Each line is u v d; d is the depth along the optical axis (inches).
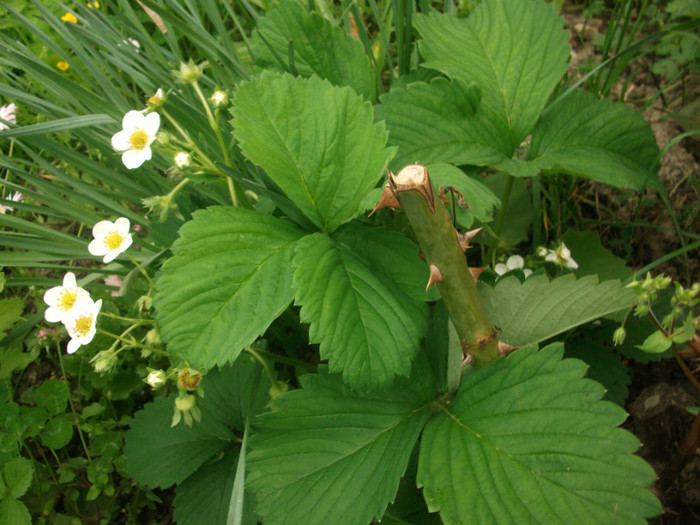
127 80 22.2
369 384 10.9
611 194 19.5
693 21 17.1
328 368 11.2
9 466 14.1
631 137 16.1
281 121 12.5
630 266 18.6
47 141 16.2
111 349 13.0
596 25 23.7
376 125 12.6
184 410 12.3
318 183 12.6
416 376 12.4
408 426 11.9
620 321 15.0
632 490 9.8
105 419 16.9
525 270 15.6
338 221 12.7
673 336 10.8
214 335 11.1
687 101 20.8
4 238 15.3
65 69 23.4
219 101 13.3
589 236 16.6
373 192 12.2
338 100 12.6
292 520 11.2
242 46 21.9
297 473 11.6
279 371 16.4
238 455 14.7
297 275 11.0
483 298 13.1
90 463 16.3
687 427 14.8
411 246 12.7
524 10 16.2
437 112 15.1
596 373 15.0
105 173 16.8
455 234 10.6
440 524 13.0
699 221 18.3
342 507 11.2
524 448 10.6
